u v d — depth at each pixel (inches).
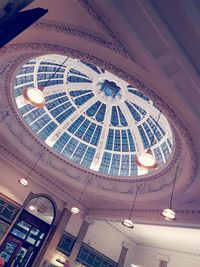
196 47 201.9
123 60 257.0
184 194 407.5
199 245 565.6
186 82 236.5
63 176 571.8
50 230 582.6
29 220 563.2
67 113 627.2
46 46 287.4
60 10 235.6
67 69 557.0
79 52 277.3
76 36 254.2
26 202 557.9
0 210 522.9
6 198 531.2
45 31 265.0
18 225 547.5
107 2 203.8
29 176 567.8
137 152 601.9
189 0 176.6
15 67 391.5
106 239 675.4
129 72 268.5
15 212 541.6
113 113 625.0
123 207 550.3
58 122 619.5
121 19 209.8
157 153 555.8
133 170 593.3
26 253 546.3
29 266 537.0
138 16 204.8
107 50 254.2
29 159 548.1
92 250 640.4
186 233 542.9
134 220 531.8
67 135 634.2
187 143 316.8
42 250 558.6
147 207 499.2
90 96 619.2
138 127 598.9
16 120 507.8
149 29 209.9
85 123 643.5
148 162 269.9
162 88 261.7
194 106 255.6
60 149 621.3
